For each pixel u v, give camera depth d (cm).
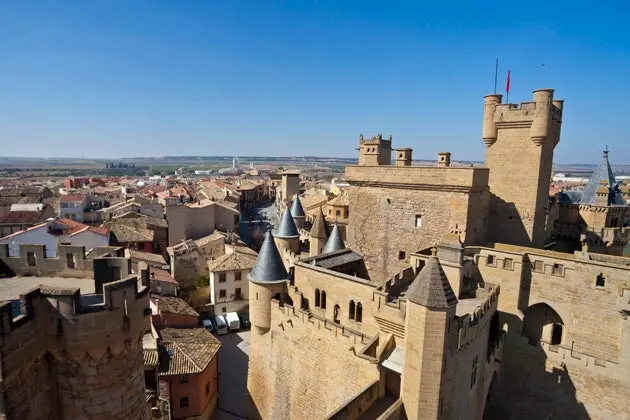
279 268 3812
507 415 3609
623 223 5672
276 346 3684
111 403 1259
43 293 1145
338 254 4188
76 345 1167
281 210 12875
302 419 3431
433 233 3862
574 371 3266
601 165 5584
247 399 4088
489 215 4250
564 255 3488
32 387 1127
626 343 3011
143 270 1372
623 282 3052
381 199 4206
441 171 3716
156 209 10544
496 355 3478
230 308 6656
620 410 3061
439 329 2230
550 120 3894
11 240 5212
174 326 4931
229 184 19125
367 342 2894
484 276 3672
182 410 4041
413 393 2320
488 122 4162
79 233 5403
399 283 3322
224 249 7738
